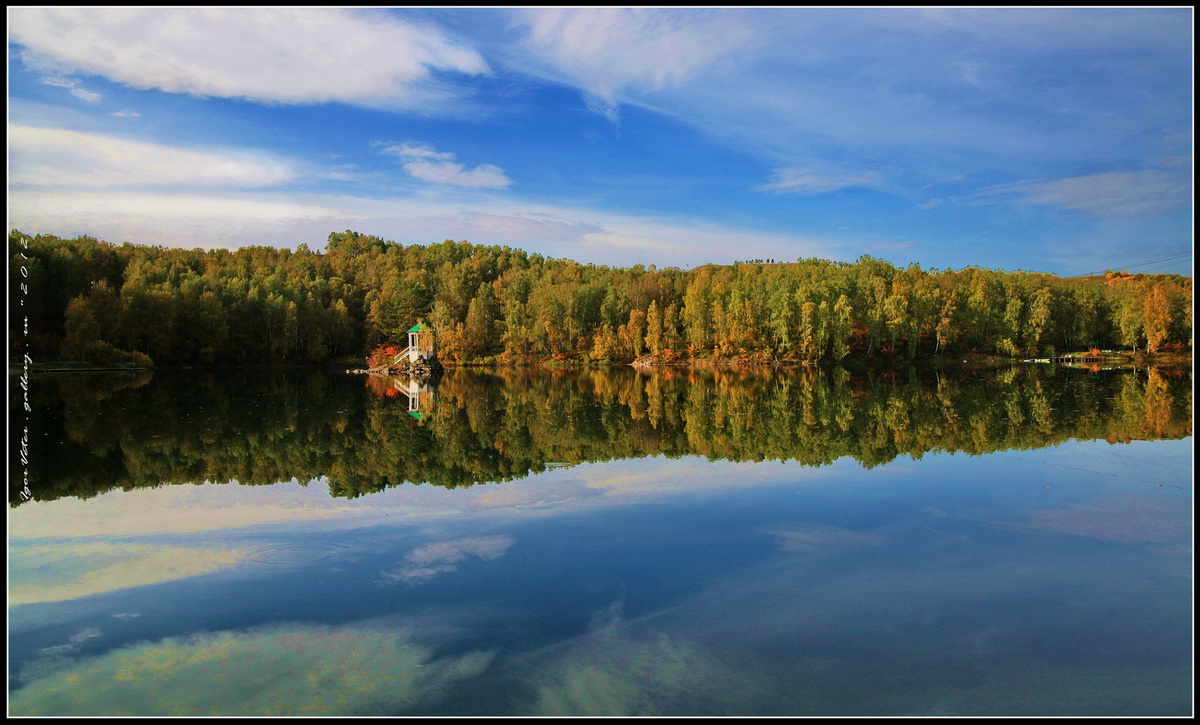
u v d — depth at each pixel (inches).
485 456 973.8
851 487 756.6
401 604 441.7
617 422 1366.9
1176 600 445.1
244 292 4114.2
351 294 4916.3
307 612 432.5
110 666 366.3
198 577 488.7
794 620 418.6
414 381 2891.2
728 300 4077.3
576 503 692.7
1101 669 360.8
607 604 442.0
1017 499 699.4
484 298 4704.7
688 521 622.2
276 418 1429.6
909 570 500.1
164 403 1713.8
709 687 344.5
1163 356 3595.0
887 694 337.4
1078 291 4001.0
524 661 372.2
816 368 3617.1
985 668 362.3
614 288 4603.8
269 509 673.6
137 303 3351.4
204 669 364.5
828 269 4581.7
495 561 518.9
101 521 632.4
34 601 450.3
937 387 2170.3
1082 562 515.5
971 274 4370.1
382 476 832.9
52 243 3590.1
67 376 2746.1
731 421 1355.8
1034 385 2161.7
